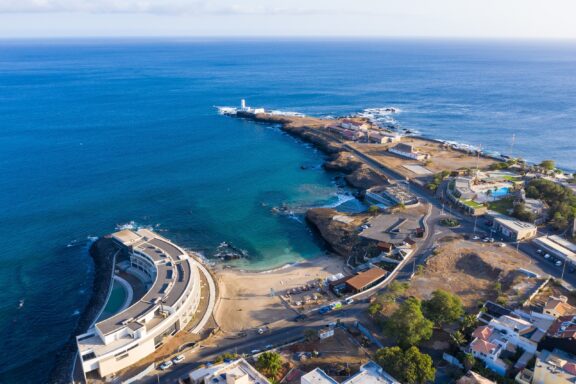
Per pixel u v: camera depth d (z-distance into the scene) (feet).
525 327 385.29
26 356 427.33
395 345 401.90
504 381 341.21
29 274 557.33
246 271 568.41
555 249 546.26
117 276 534.37
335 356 390.83
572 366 328.08
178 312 438.40
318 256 607.78
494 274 508.53
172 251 544.21
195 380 355.77
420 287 488.44
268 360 363.56
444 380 354.13
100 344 391.45
